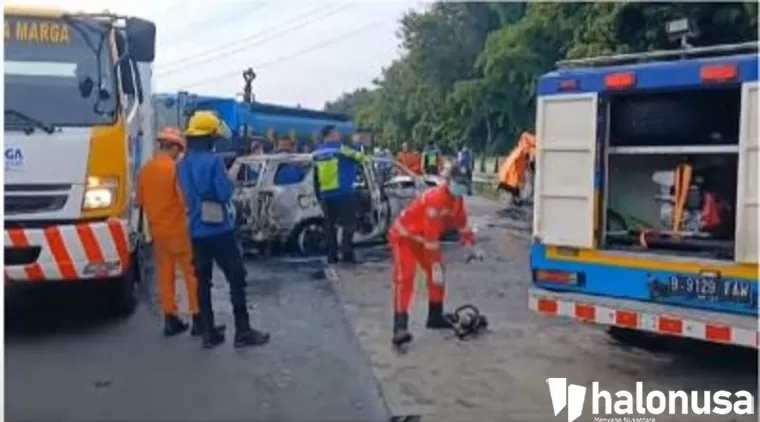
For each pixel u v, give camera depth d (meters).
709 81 6.54
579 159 7.32
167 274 8.57
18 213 8.23
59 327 8.95
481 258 8.66
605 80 7.09
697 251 7.02
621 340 8.12
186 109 21.17
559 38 28.17
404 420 6.02
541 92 7.50
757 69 6.32
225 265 8.01
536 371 7.22
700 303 6.71
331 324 8.95
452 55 45.84
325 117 29.97
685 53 6.82
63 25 8.54
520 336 8.39
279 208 13.68
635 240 7.38
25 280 8.31
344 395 6.59
